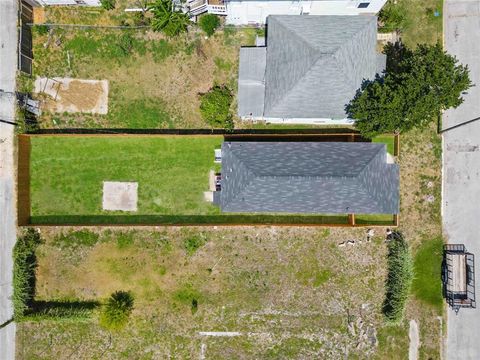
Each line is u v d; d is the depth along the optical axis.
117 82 30.17
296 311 30.05
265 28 29.86
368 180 27.28
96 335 30.28
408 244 29.88
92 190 30.16
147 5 29.81
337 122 29.59
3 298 30.25
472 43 29.80
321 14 29.09
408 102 25.84
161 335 30.22
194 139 30.02
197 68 30.06
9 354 30.16
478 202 29.80
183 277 30.16
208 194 30.02
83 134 29.56
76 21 30.14
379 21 29.38
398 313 28.97
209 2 28.19
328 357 29.89
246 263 30.14
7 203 30.14
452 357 29.84
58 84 30.17
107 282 30.19
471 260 29.53
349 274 29.97
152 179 30.12
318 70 27.12
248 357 29.98
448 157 29.88
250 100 28.95
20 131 30.05
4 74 29.97
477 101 29.75
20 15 29.11
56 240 30.16
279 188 27.34
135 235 30.11
